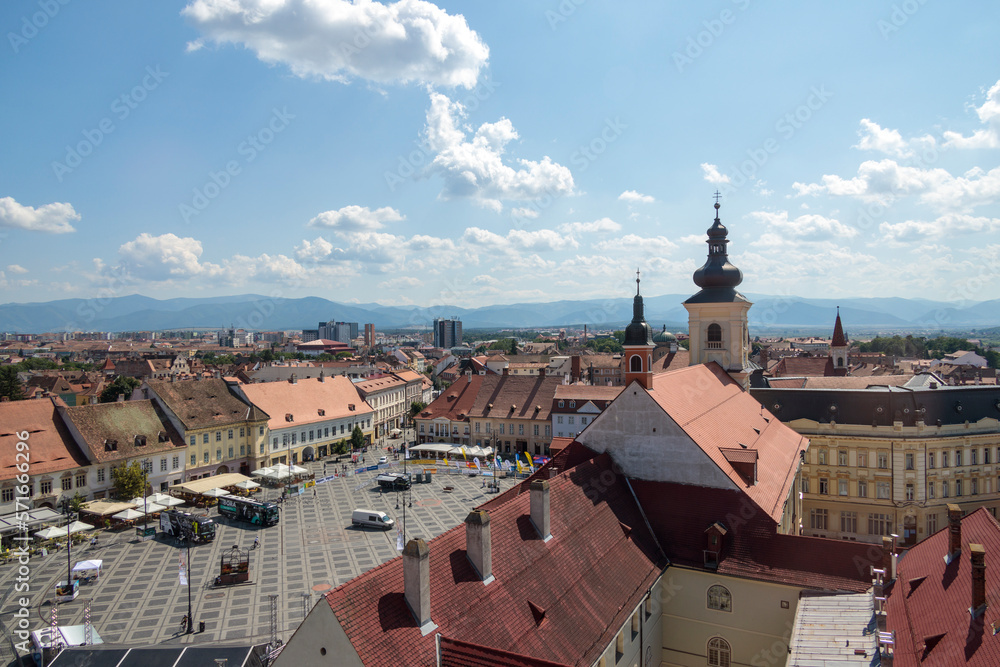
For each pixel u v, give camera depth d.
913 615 32.50
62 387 190.62
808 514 83.12
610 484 48.59
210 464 110.75
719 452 50.66
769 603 42.88
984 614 26.59
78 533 80.25
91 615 57.62
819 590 40.72
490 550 32.34
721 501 47.12
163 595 62.47
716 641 44.53
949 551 35.09
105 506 84.56
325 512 93.00
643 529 46.84
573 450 53.25
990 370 192.00
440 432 147.25
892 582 38.62
